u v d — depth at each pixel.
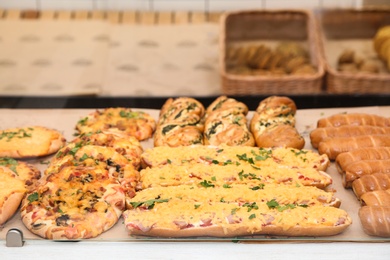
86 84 1.73
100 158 1.14
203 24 1.84
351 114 1.27
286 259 1.02
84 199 1.06
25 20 1.85
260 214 1.03
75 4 1.87
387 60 1.67
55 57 1.79
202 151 1.17
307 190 1.08
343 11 1.79
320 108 1.34
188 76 1.74
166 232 1.02
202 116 1.29
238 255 1.02
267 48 1.70
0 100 1.36
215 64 1.77
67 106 1.35
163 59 1.79
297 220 1.02
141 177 1.13
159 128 1.23
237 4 1.85
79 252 1.02
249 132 1.23
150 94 1.70
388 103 1.34
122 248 1.03
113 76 1.76
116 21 1.86
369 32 1.78
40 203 1.06
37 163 1.20
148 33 1.84
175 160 1.16
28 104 1.35
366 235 1.03
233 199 1.07
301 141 1.20
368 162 1.13
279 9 1.75
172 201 1.05
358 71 1.64
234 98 1.35
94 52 1.80
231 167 1.14
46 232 1.02
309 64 1.67
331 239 1.03
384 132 1.23
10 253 1.02
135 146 1.19
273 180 1.12
